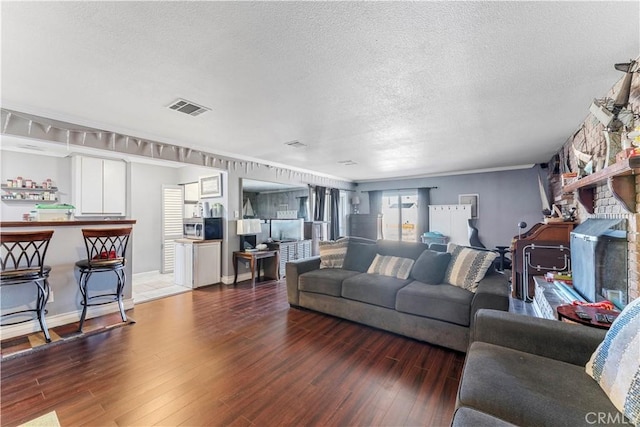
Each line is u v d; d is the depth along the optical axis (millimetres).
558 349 1384
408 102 2549
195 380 2023
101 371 2131
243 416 1665
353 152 4562
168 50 1755
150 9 1394
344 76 2080
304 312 3477
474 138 3736
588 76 2082
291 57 1834
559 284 3018
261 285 4836
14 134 2682
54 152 4340
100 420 1624
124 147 3461
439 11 1412
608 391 1059
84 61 1882
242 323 3111
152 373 2107
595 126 2703
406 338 2740
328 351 2471
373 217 7883
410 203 7375
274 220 5773
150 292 4371
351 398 1833
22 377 2049
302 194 6762
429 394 1874
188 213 6035
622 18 1456
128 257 3574
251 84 2203
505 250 5457
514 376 1204
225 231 4906
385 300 2848
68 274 3068
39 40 1646
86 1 1330
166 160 3896
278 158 5098
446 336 2494
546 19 1472
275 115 2871
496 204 6188
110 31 1570
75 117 2949
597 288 2186
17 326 2723
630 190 1860
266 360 2311
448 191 6832
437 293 2609
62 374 2090
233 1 1340
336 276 3340
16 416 1650
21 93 2379
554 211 4184
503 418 1020
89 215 4660
